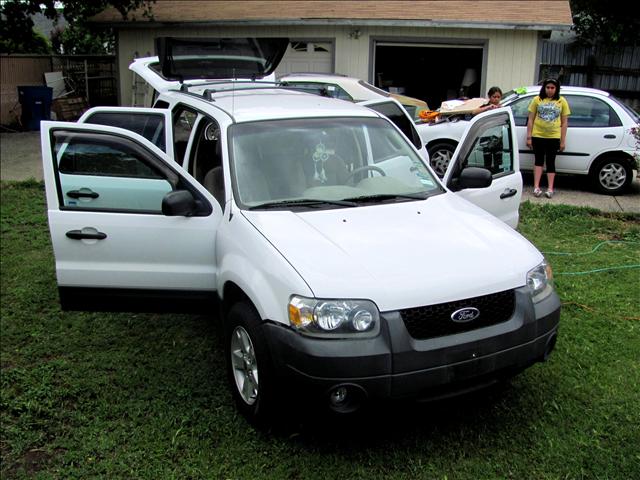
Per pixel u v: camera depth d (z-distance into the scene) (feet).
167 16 50.67
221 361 15.24
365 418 12.60
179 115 18.08
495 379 11.37
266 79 23.43
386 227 12.52
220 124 14.90
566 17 45.73
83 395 13.78
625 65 58.34
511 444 11.78
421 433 12.19
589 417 12.50
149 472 11.25
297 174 14.24
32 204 30.42
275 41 21.93
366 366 10.29
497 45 46.70
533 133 31.94
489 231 12.80
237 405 12.85
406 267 11.12
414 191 14.67
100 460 11.66
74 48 86.17
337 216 12.94
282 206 13.41
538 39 46.03
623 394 13.29
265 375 11.34
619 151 32.42
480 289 11.09
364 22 46.88
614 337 15.96
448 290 10.87
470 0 50.65
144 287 14.06
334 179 14.55
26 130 57.88
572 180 37.17
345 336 10.44
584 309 17.74
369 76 48.96
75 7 52.95
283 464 11.37
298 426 12.39
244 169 14.03
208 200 13.78
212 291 14.03
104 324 17.47
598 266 21.45
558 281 19.97
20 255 23.22
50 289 19.92
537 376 14.06
